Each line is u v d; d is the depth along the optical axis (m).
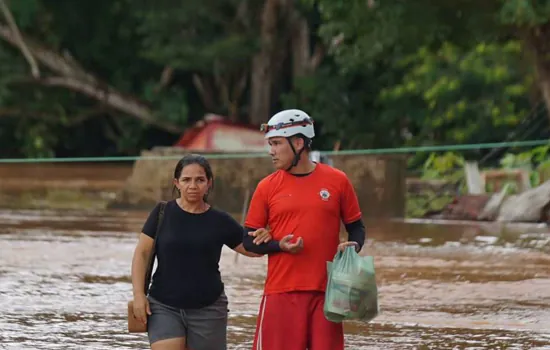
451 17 57.94
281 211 16.62
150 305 16.73
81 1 110.38
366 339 23.23
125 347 22.17
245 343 22.59
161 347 16.50
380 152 54.50
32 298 28.23
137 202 57.28
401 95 85.12
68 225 48.94
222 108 110.75
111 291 29.50
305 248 16.58
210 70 104.69
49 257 36.75
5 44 108.62
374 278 16.08
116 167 105.69
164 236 16.69
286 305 16.56
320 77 97.38
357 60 80.75
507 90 76.50
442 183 57.16
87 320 25.23
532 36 56.56
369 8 60.00
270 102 106.62
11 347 22.08
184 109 107.81
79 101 116.62
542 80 57.56
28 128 112.19
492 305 27.55
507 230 46.44
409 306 27.36
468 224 49.69
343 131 96.62
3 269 33.66
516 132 70.62
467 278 32.09
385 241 41.94
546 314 26.31
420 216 52.62
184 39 100.62
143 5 100.38
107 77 118.06
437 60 81.38
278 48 103.31
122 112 112.44
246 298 28.30
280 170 16.92
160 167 56.72
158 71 115.31
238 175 54.38
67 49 114.88
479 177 55.50
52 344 22.42
